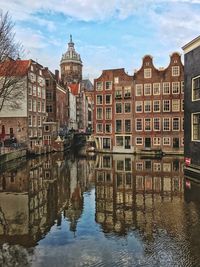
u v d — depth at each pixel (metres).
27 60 59.03
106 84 61.38
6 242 13.30
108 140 61.59
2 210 18.27
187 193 22.33
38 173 33.06
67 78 133.25
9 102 55.44
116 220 16.12
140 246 12.59
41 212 17.83
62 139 67.56
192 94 29.83
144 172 33.12
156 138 57.31
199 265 10.91
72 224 15.60
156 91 57.28
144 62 58.06
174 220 15.92
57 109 75.69
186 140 31.45
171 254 11.80
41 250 12.38
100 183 27.11
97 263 11.16
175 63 56.03
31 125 58.62
